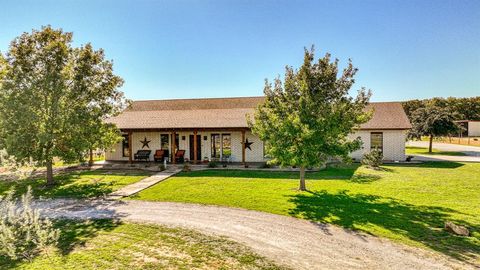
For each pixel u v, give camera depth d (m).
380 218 9.34
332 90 12.84
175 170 19.88
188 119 24.69
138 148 25.33
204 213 10.24
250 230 8.56
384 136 23.97
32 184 15.90
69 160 14.88
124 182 16.03
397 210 10.15
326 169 19.83
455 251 6.97
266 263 6.51
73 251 7.13
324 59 12.79
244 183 15.32
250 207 10.85
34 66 14.78
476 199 11.52
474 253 6.85
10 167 6.59
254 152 23.62
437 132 30.58
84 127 15.10
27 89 13.98
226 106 28.12
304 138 11.77
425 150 34.28
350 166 21.25
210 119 24.22
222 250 7.20
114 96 17.20
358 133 24.25
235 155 23.94
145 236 8.13
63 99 15.25
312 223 9.06
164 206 11.21
